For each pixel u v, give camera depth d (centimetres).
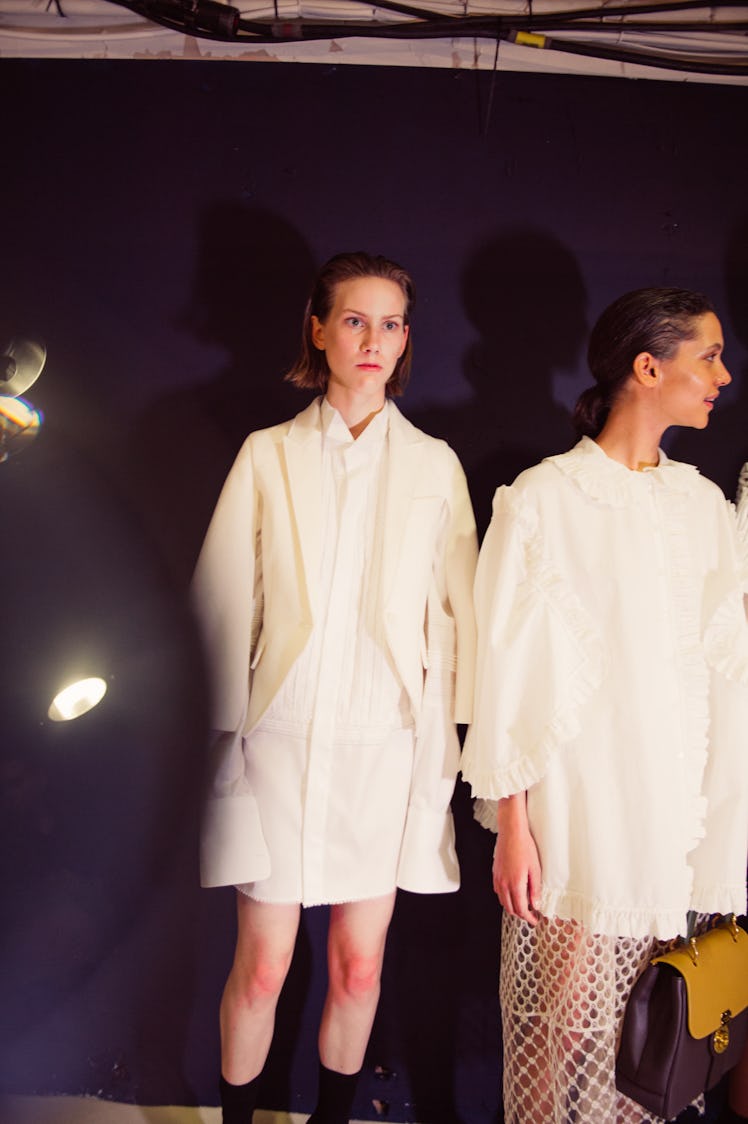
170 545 209
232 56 206
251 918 178
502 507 172
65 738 205
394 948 210
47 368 208
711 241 209
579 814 162
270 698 175
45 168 207
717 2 197
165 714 205
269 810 175
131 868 207
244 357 209
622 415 176
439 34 198
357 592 178
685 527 171
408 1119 209
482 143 207
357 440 180
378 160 207
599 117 208
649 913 157
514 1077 179
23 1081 209
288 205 208
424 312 208
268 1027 183
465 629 180
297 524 177
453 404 209
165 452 209
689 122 208
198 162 208
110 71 207
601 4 199
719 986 172
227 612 177
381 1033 210
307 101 207
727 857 169
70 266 208
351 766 175
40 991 209
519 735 163
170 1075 209
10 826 206
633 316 171
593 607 166
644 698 161
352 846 176
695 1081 171
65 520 208
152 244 208
